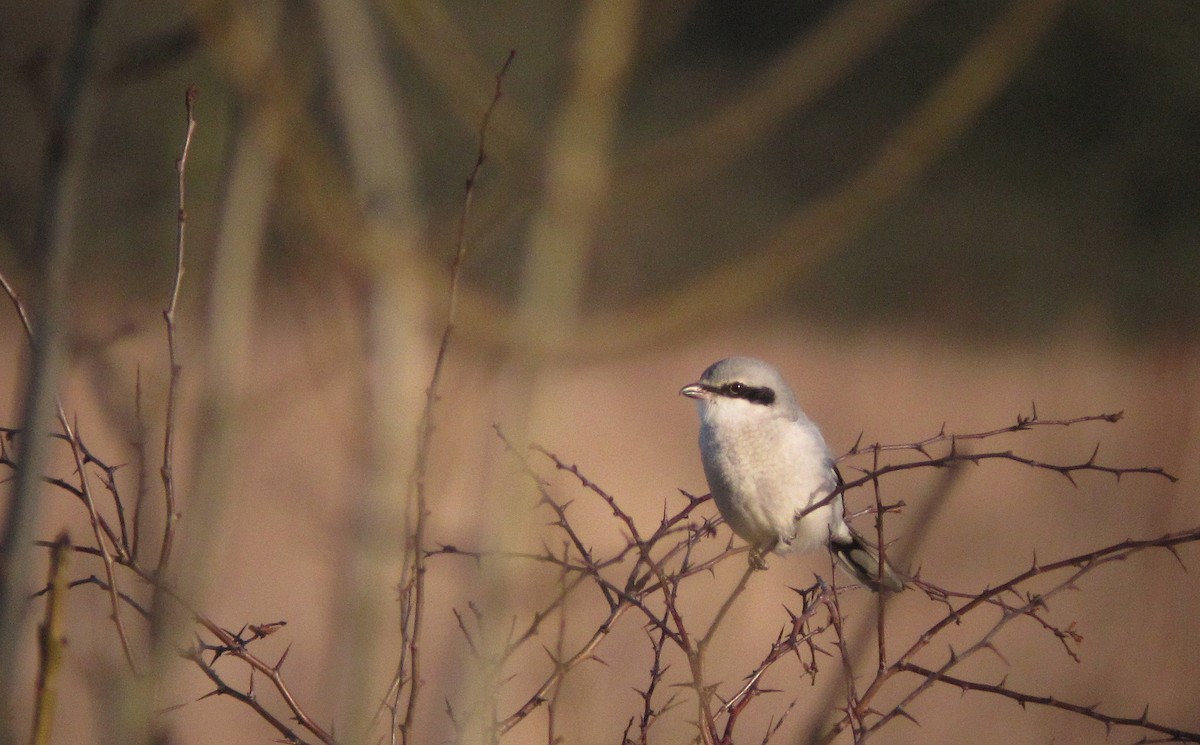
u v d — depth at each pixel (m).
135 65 6.43
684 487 17.89
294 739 4.88
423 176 11.74
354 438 7.76
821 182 35.28
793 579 15.03
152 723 4.67
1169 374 8.42
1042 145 31.77
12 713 4.09
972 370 29.69
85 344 5.77
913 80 34.09
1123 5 29.17
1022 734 10.77
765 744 5.21
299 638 13.04
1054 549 8.85
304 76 7.51
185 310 7.49
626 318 8.59
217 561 6.22
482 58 14.34
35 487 4.28
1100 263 27.78
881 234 35.12
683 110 28.00
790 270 9.24
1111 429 10.06
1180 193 28.58
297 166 7.38
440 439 7.25
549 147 8.19
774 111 8.88
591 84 8.23
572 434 21.05
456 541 7.67
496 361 7.86
